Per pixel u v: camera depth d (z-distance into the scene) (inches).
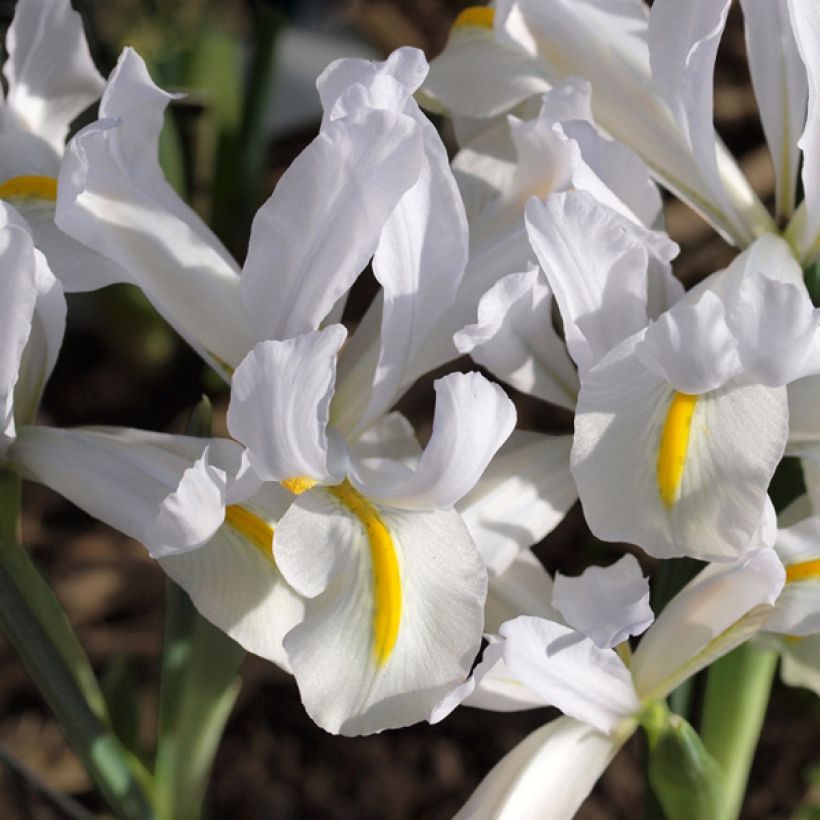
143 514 12.8
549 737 13.3
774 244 13.5
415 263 12.6
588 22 13.8
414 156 12.2
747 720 14.2
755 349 12.1
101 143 12.9
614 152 13.0
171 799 14.1
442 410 12.1
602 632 12.7
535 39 13.9
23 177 13.7
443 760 21.6
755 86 13.8
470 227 13.2
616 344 12.7
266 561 12.7
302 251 12.5
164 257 13.1
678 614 13.1
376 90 12.3
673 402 12.5
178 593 14.0
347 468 12.6
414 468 12.8
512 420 12.2
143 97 13.0
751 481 12.3
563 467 13.3
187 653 14.0
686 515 12.3
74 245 13.2
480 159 13.9
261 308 12.7
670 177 13.8
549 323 13.2
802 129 13.7
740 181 13.9
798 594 12.9
